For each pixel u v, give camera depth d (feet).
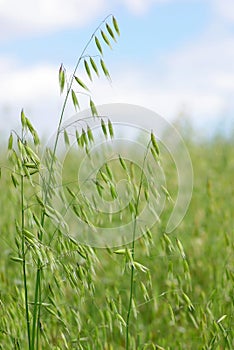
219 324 14.67
